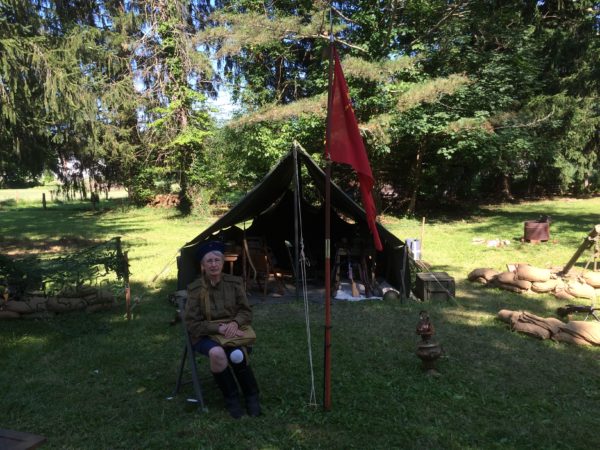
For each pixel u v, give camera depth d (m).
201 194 20.25
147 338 5.62
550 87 19.89
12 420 3.75
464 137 15.20
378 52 16.44
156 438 3.46
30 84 11.55
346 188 19.03
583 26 16.05
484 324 6.04
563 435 3.50
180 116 19.55
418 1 15.92
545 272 7.56
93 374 4.61
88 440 3.47
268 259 7.90
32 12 11.81
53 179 16.83
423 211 20.16
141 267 10.05
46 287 7.08
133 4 19.66
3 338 5.60
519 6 15.17
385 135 14.34
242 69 19.34
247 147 16.50
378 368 4.69
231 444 3.38
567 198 25.39
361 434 3.50
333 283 8.14
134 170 22.25
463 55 16.16
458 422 3.67
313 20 14.56
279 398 4.03
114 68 17.28
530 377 4.47
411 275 8.07
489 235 13.80
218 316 3.83
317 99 14.75
